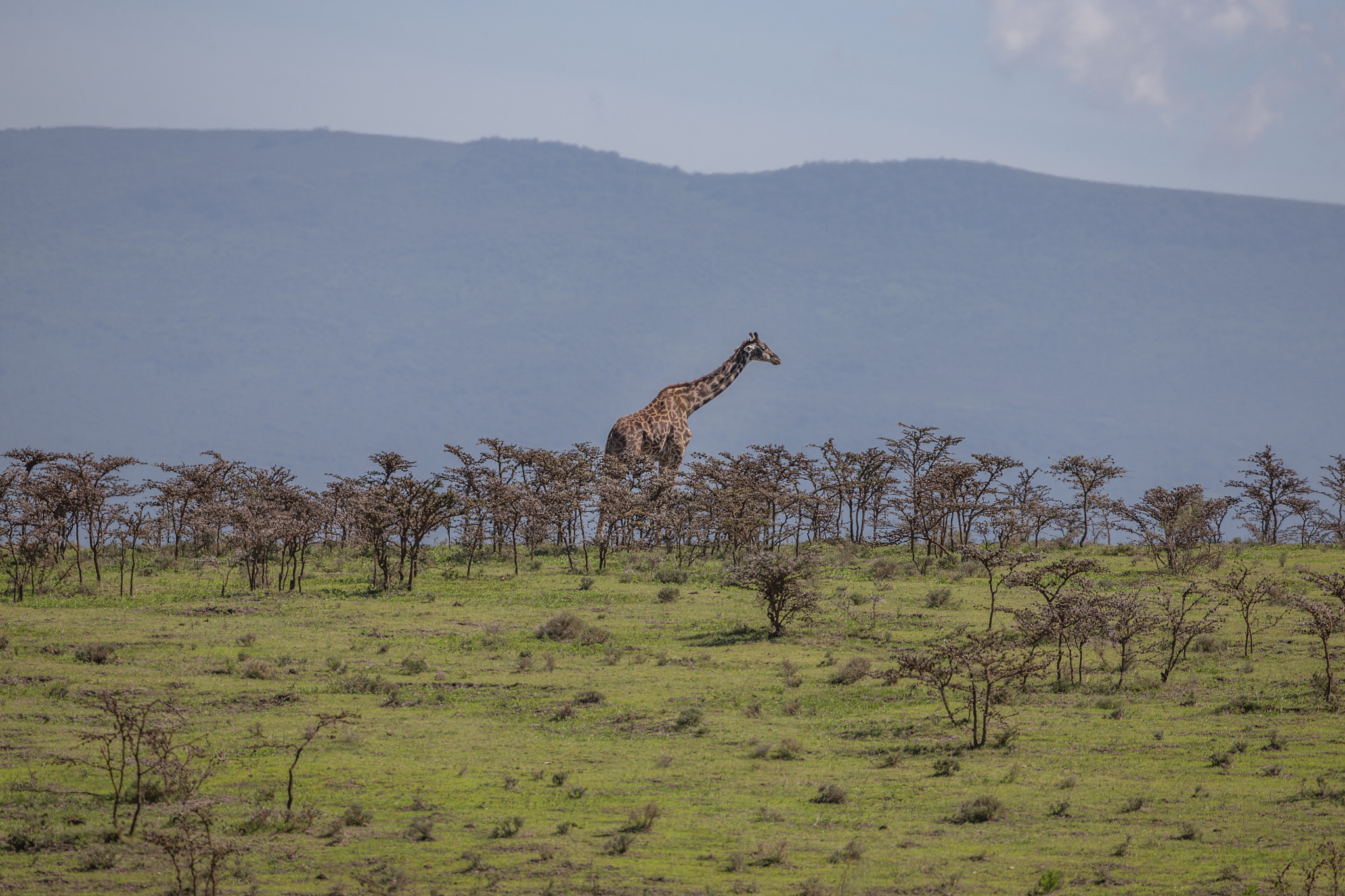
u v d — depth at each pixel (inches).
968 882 911.7
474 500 2691.9
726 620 2135.8
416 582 2566.4
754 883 909.2
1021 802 1123.3
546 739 1391.5
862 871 933.8
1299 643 1841.8
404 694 1605.6
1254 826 1029.2
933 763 1279.5
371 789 1178.6
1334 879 879.7
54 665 1694.1
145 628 2000.5
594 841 1020.5
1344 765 1219.2
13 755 1252.5
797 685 1664.6
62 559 2674.7
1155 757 1268.5
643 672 1753.2
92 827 1021.8
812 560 2348.7
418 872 937.5
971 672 1457.9
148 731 1136.2
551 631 1989.4
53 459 2613.2
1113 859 957.2
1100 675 1690.5
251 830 1043.3
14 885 897.5
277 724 1434.5
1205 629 1722.4
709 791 1183.6
